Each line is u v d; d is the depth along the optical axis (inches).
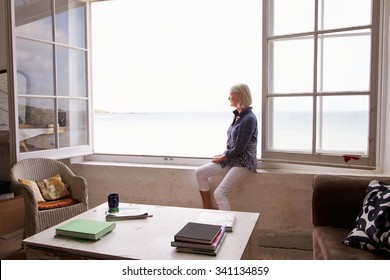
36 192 105.4
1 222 111.8
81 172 136.6
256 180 112.0
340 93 99.2
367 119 97.6
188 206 123.7
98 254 59.3
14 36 105.4
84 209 108.7
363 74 97.0
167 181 125.2
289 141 110.0
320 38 101.5
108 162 139.3
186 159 129.8
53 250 63.3
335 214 80.0
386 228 64.5
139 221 77.0
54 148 123.3
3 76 139.0
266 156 113.3
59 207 102.7
